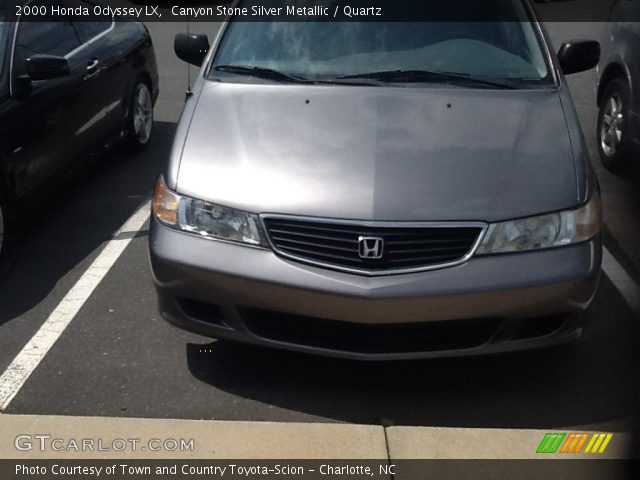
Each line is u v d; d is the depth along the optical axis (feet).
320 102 13.21
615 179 21.18
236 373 12.53
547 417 11.55
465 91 13.52
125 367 12.69
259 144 12.29
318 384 12.28
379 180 11.49
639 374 12.55
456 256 11.10
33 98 16.93
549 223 11.28
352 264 11.09
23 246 17.12
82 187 20.51
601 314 14.34
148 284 15.44
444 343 11.41
